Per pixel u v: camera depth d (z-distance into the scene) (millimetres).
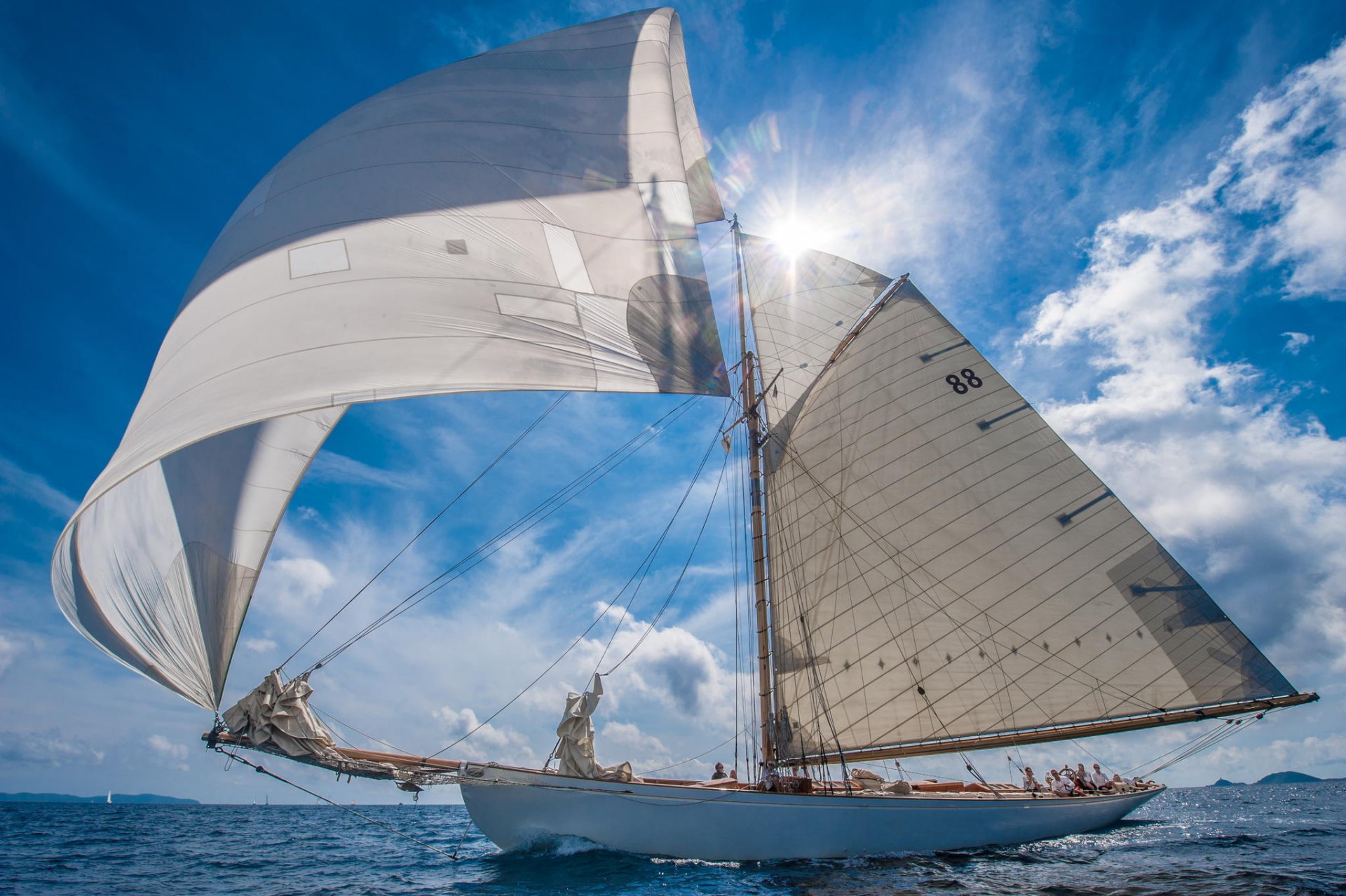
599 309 15281
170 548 12211
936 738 19359
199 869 19000
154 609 11859
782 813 15211
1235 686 19109
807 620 21047
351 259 14102
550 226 15977
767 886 13031
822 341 24031
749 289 24906
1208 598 20016
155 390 12234
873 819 15852
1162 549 20672
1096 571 20734
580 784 14875
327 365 12320
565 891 12570
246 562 12844
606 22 20938
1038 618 20234
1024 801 17781
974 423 22484
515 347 13812
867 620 20422
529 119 17797
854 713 19656
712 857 14867
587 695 15492
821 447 22594
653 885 12953
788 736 19375
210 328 12812
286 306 13141
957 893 12547
